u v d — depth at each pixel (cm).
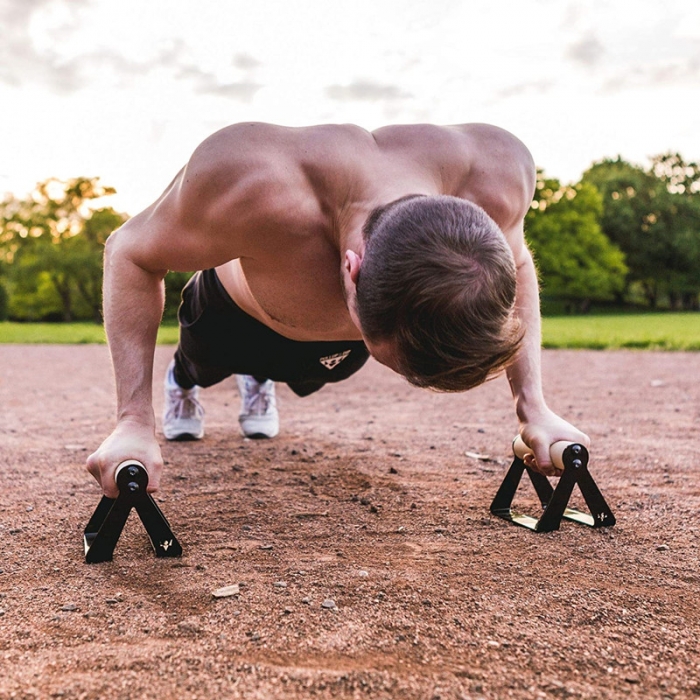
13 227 3856
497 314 113
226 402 489
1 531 196
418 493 237
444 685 115
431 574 163
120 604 146
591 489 197
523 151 175
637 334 1284
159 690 112
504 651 127
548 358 855
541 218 3891
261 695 111
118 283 170
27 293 4178
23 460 295
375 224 124
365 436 351
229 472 266
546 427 189
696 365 743
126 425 171
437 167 160
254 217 153
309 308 181
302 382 237
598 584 158
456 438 345
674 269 4575
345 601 147
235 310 214
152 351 175
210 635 131
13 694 110
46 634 132
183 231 161
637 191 4634
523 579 160
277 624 136
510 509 217
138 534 192
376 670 119
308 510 216
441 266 111
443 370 117
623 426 381
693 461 289
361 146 159
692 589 155
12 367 809
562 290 3944
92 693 111
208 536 191
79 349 1152
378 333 119
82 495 237
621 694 113
